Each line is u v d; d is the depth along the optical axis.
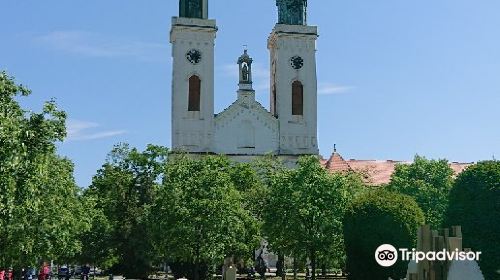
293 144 94.88
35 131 26.06
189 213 47.25
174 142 91.44
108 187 61.38
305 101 96.12
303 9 98.81
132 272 58.66
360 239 38.81
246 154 93.06
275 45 98.50
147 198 60.66
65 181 39.78
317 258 49.25
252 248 57.56
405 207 38.84
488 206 33.16
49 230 36.34
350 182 51.88
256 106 94.81
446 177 70.56
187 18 94.19
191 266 56.06
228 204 48.41
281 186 48.78
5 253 33.91
